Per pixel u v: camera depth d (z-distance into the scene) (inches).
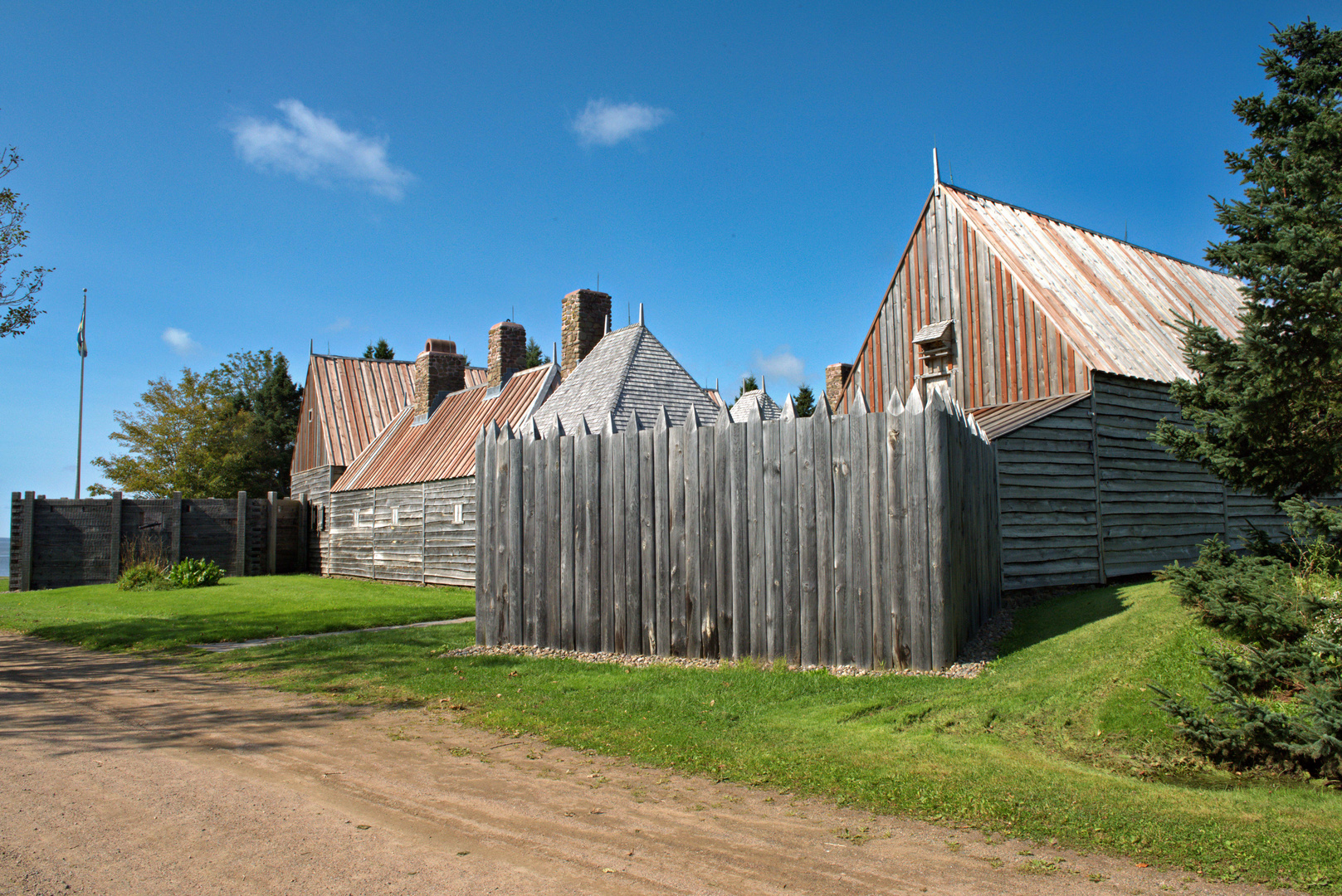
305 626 561.3
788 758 237.9
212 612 668.1
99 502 1136.8
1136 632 317.4
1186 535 606.5
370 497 1141.1
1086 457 549.6
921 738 250.2
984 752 234.8
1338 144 328.8
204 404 1964.8
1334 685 222.5
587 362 935.7
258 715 311.6
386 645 465.4
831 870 165.3
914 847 177.0
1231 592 290.0
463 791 218.7
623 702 309.7
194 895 152.7
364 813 200.2
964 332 669.3
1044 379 605.3
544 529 434.0
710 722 278.8
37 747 264.5
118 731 287.0
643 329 885.8
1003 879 160.2
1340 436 307.7
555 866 167.6
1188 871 162.2
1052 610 427.5
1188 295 761.0
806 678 325.7
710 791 217.3
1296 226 300.7
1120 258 760.3
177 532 1184.8
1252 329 294.0
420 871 164.4
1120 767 224.5
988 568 426.3
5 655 477.1
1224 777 217.2
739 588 367.9
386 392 1418.6
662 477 394.0
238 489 1994.3
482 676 369.1
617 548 405.4
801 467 355.9
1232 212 325.4
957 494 343.6
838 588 343.3
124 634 534.6
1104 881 158.6
